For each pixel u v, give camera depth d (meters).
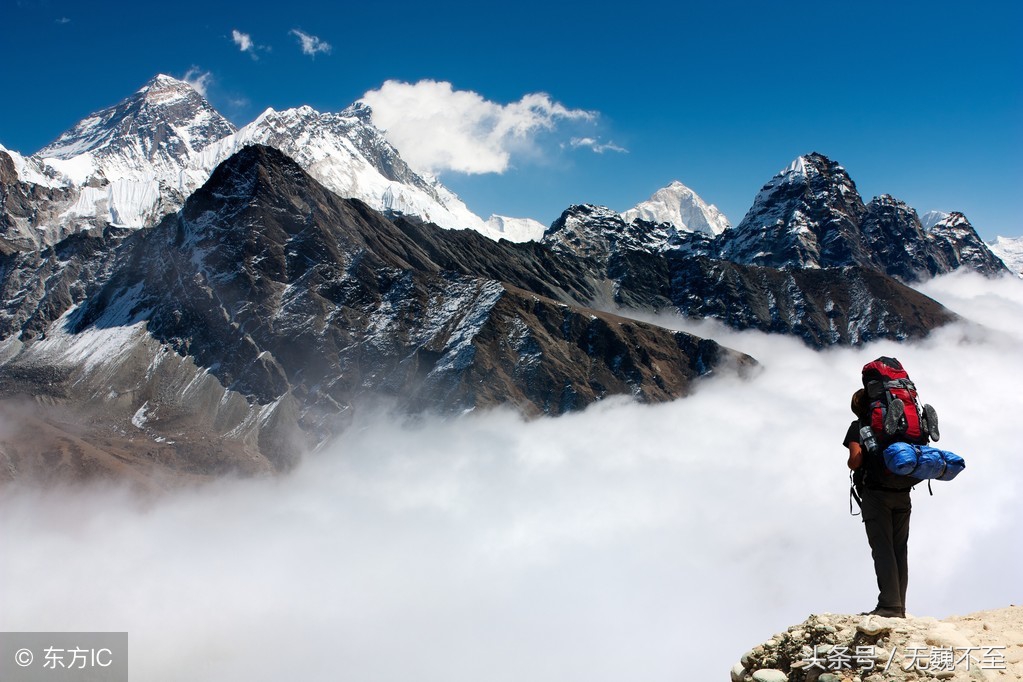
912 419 10.70
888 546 10.91
